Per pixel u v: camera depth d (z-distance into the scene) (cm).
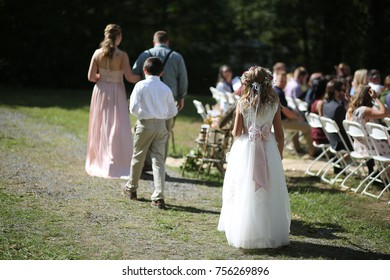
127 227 1022
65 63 3847
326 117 1566
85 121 2264
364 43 3734
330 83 1581
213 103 3334
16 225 982
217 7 4488
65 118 2273
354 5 3872
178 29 4441
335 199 1306
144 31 4231
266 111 949
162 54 1463
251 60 4675
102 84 1416
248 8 4531
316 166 1712
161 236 986
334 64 4125
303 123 1814
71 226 1005
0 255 850
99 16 3988
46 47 3766
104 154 1407
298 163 1753
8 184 1234
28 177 1311
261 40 4619
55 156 1573
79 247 908
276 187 948
